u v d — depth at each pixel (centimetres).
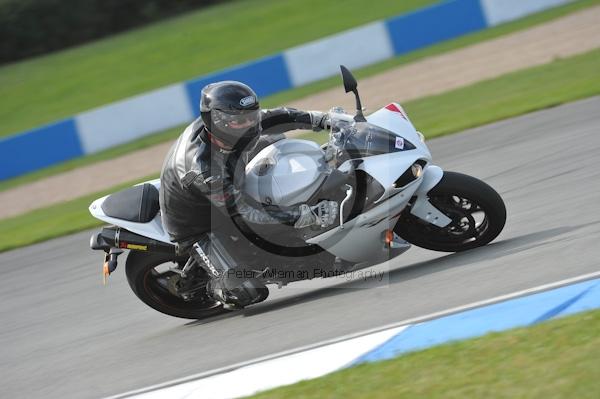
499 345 1429
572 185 2445
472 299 1706
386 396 1354
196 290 2130
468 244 2000
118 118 5828
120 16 9712
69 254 3186
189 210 1952
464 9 6194
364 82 5472
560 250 1861
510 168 2850
